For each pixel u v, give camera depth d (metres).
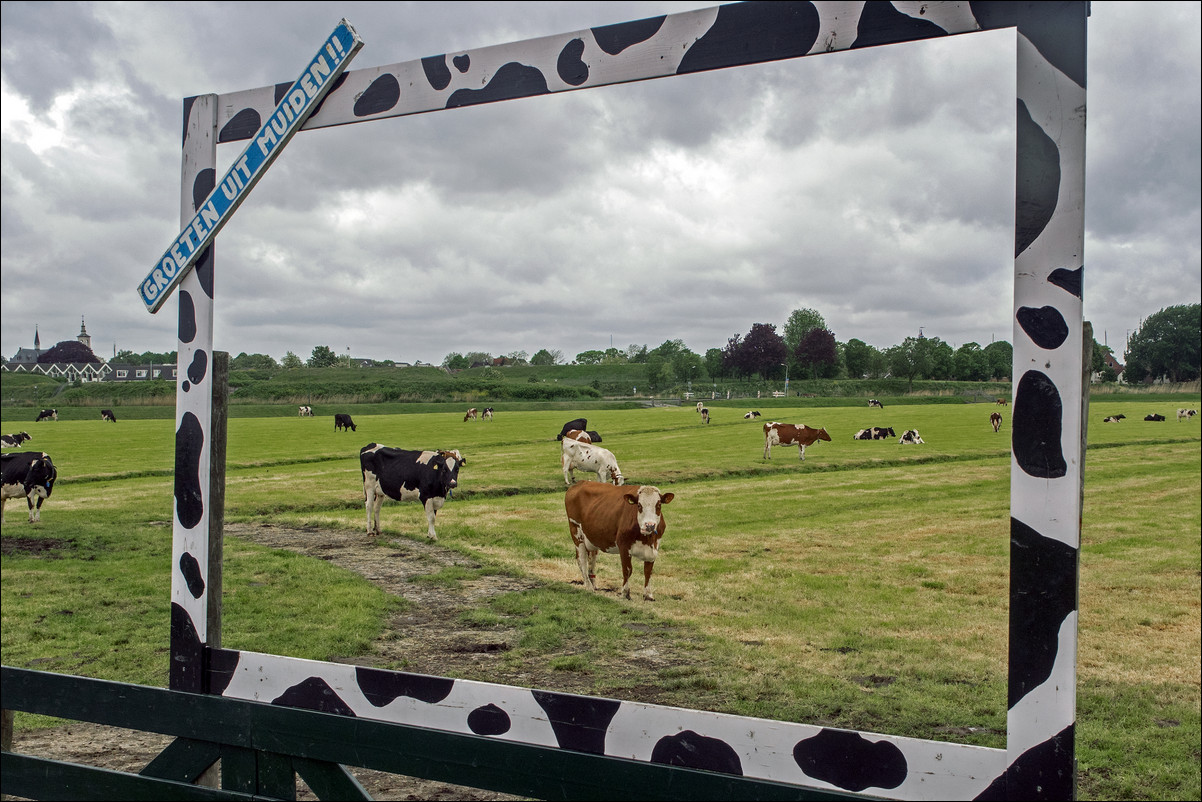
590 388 87.75
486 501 20.98
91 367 77.31
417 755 2.91
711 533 16.45
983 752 2.32
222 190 3.37
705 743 2.60
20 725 6.61
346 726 3.01
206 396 3.43
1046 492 2.25
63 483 24.05
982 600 10.96
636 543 10.78
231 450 34.25
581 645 8.92
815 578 12.31
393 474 15.45
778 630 9.52
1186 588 11.53
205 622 3.41
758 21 2.64
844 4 2.52
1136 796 5.50
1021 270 2.28
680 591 11.46
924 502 20.75
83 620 9.82
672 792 2.57
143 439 37.72
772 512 19.20
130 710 3.39
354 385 79.62
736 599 11.01
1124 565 13.09
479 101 3.05
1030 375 2.27
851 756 2.44
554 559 13.67
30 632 9.33
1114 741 6.36
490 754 2.79
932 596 11.20
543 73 2.96
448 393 79.62
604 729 2.71
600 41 2.87
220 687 3.38
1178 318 83.56
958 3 2.37
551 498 21.50
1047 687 2.25
